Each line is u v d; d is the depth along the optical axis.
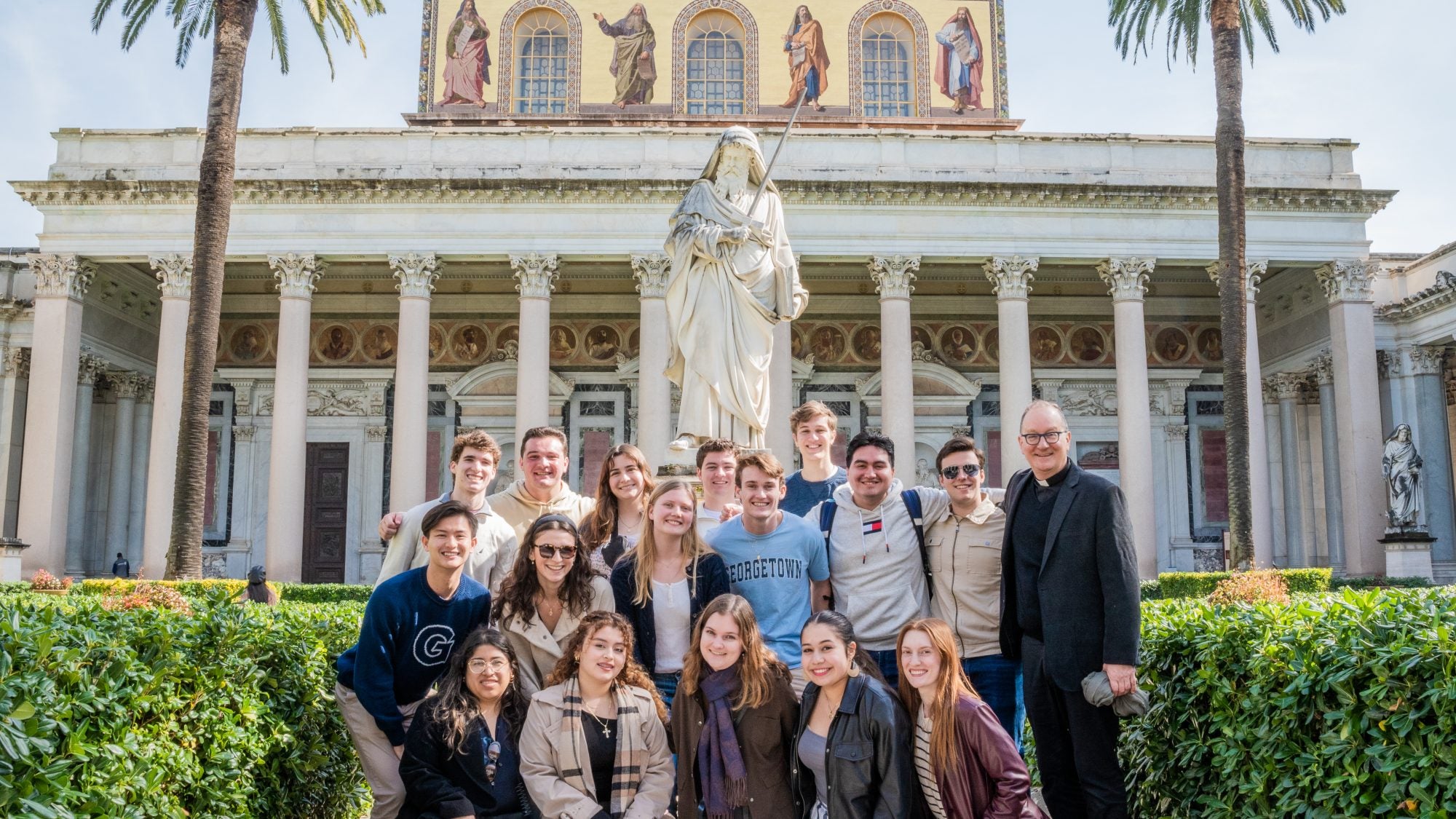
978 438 44.50
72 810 5.50
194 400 25.64
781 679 6.61
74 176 38.38
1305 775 6.13
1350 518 38.41
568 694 6.70
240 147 39.00
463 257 38.56
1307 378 45.91
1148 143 40.09
